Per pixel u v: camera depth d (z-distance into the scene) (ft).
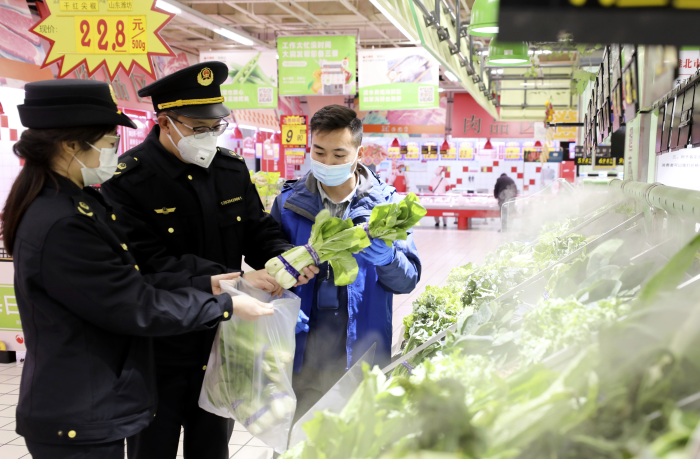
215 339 5.82
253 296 5.69
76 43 12.91
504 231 14.07
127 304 4.48
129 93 27.09
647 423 2.08
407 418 2.55
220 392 5.67
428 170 57.72
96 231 4.54
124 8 12.75
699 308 2.20
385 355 6.42
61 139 4.43
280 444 5.37
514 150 55.11
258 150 49.98
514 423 2.26
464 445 2.26
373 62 27.66
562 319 2.88
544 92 38.42
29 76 19.48
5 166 20.06
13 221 4.48
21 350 14.47
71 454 4.46
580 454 2.12
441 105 48.32
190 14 23.77
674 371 2.14
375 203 6.35
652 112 11.37
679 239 4.58
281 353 5.47
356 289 6.29
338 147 5.88
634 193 6.61
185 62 34.12
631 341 2.27
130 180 5.95
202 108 5.78
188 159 5.97
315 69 26.40
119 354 4.77
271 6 29.19
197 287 5.44
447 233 44.88
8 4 18.74
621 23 1.81
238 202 6.59
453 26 17.37
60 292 4.33
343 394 3.78
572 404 2.19
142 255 5.78
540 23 1.85
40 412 4.42
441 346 4.66
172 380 6.09
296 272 5.45
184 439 6.46
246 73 28.17
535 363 2.67
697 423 1.96
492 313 4.25
